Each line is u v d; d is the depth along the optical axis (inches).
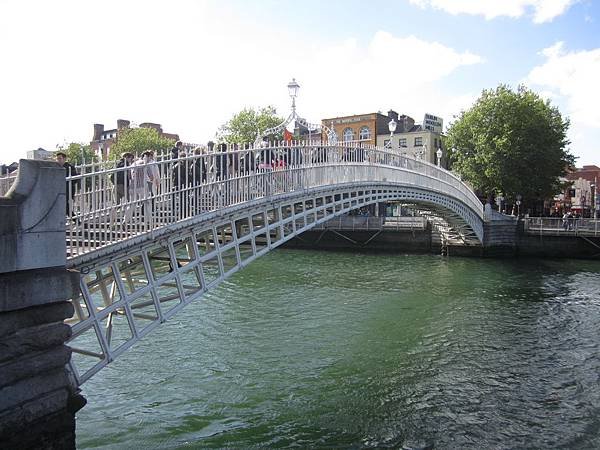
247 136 2239.2
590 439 374.9
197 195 422.0
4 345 244.1
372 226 1733.5
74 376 309.0
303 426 388.2
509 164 1812.3
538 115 1844.2
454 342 618.8
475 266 1312.7
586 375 508.7
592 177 3021.7
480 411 421.7
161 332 641.6
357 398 443.8
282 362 533.0
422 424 395.2
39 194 260.1
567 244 1482.5
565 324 711.1
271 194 531.5
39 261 260.4
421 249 1675.7
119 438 363.3
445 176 1252.5
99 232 326.3
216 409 415.8
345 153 748.0
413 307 809.5
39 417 257.9
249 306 800.9
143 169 370.0
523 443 367.9
